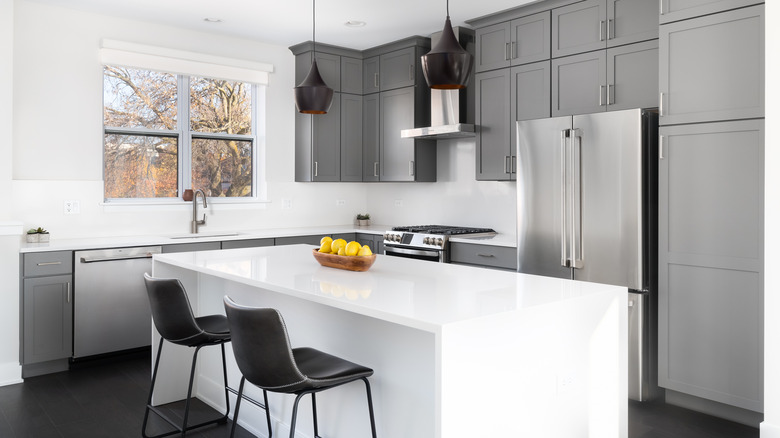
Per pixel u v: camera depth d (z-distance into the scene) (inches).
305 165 218.2
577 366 84.3
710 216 122.4
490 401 72.1
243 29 195.3
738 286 119.0
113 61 179.6
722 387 122.0
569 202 143.1
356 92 224.1
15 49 164.9
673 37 127.0
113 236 183.8
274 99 217.6
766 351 108.7
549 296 83.4
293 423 81.0
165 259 123.4
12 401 135.2
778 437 107.2
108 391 142.5
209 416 128.0
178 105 199.8
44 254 151.9
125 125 188.5
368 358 95.0
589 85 155.9
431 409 84.4
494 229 199.5
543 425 79.4
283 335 77.7
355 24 189.2
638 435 116.4
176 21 186.1
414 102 204.8
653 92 143.2
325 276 100.9
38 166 169.5
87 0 165.6
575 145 140.9
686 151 125.6
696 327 125.6
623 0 148.3
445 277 100.6
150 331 169.6
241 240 188.4
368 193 248.1
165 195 198.5
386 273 105.0
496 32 179.2
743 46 116.4
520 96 172.6
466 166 208.2
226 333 108.2
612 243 135.5
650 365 135.4
